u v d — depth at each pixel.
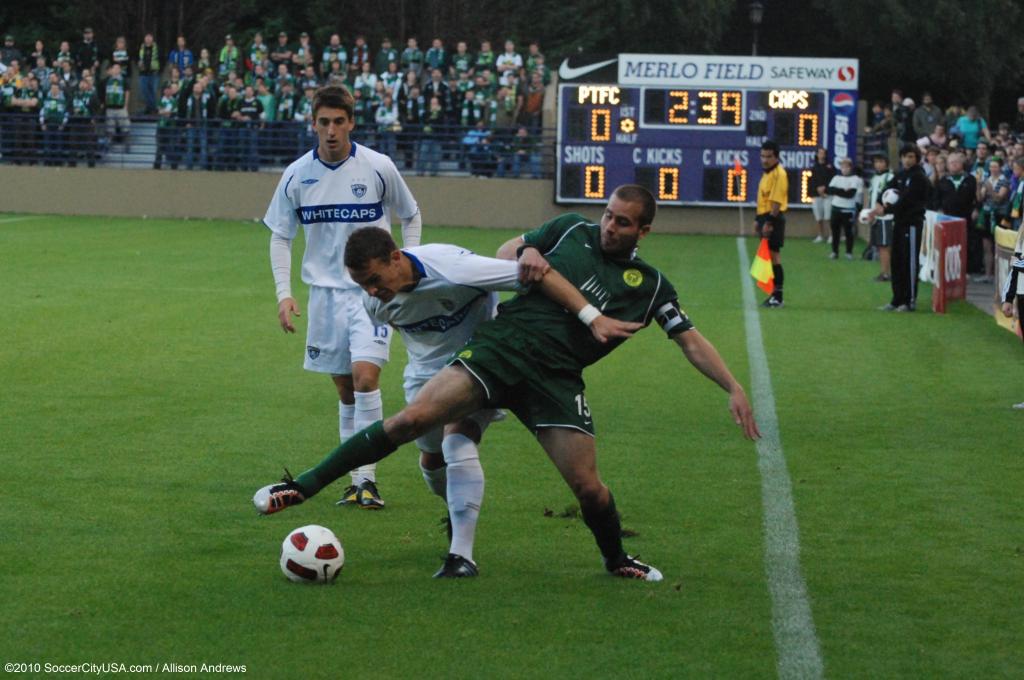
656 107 49.34
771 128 48.97
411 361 9.98
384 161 12.10
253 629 8.17
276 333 22.70
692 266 37.56
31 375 18.09
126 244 40.44
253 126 53.84
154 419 15.23
